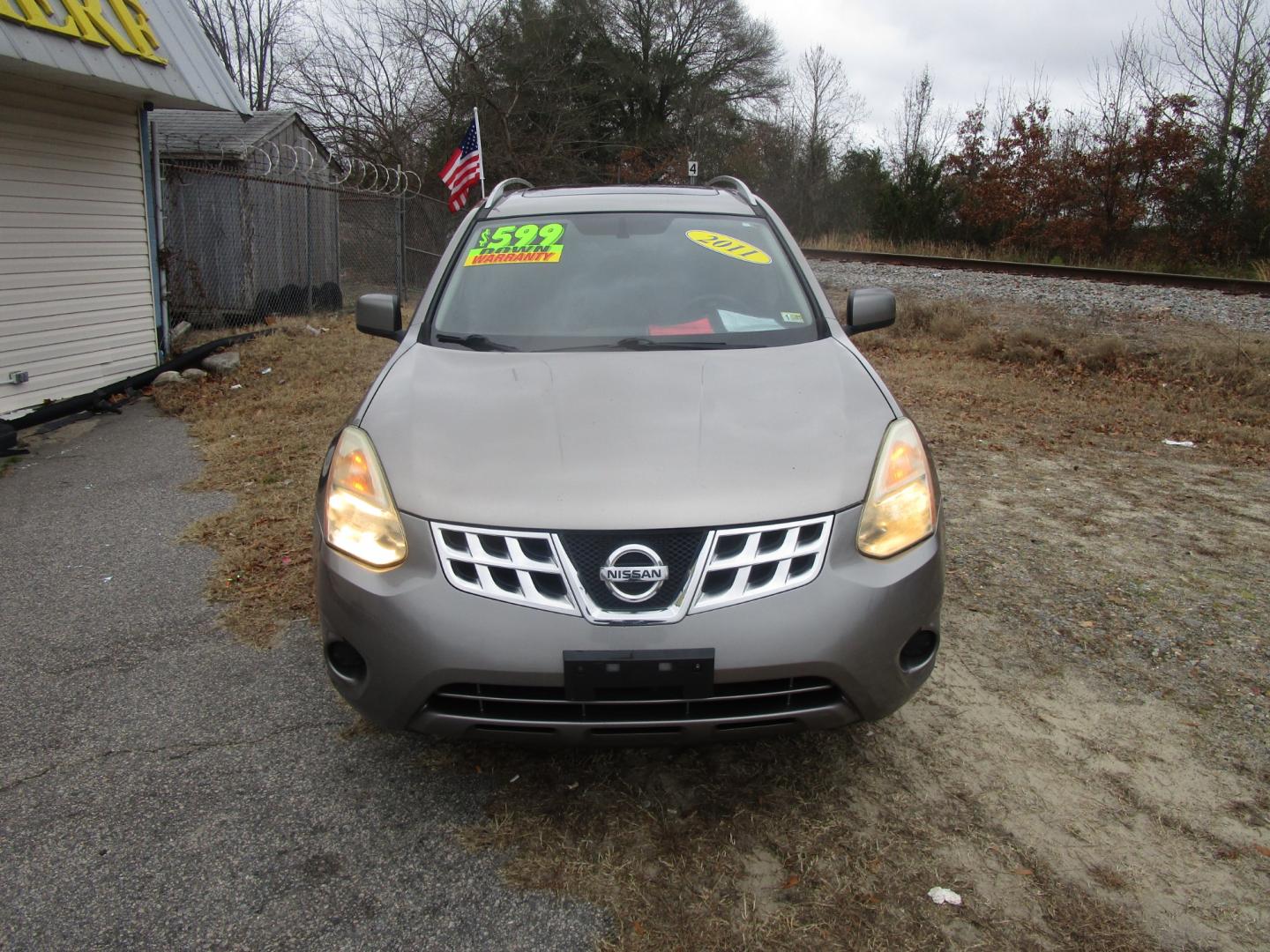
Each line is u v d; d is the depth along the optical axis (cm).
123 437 694
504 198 425
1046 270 1526
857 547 235
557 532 225
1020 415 760
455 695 228
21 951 206
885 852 239
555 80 3183
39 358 765
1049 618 373
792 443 249
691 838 245
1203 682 324
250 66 3309
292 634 361
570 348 316
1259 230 1955
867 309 355
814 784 267
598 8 3606
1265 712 304
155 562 438
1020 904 220
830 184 4116
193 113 1492
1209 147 2116
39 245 759
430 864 235
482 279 359
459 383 286
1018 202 2317
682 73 4075
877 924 214
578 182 3350
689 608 222
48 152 764
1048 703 309
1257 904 220
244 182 1266
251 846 241
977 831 246
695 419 260
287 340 1037
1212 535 475
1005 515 503
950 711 304
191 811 255
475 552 227
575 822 251
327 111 2853
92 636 361
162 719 302
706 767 276
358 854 238
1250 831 246
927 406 789
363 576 237
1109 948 206
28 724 299
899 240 2484
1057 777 270
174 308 1119
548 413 263
